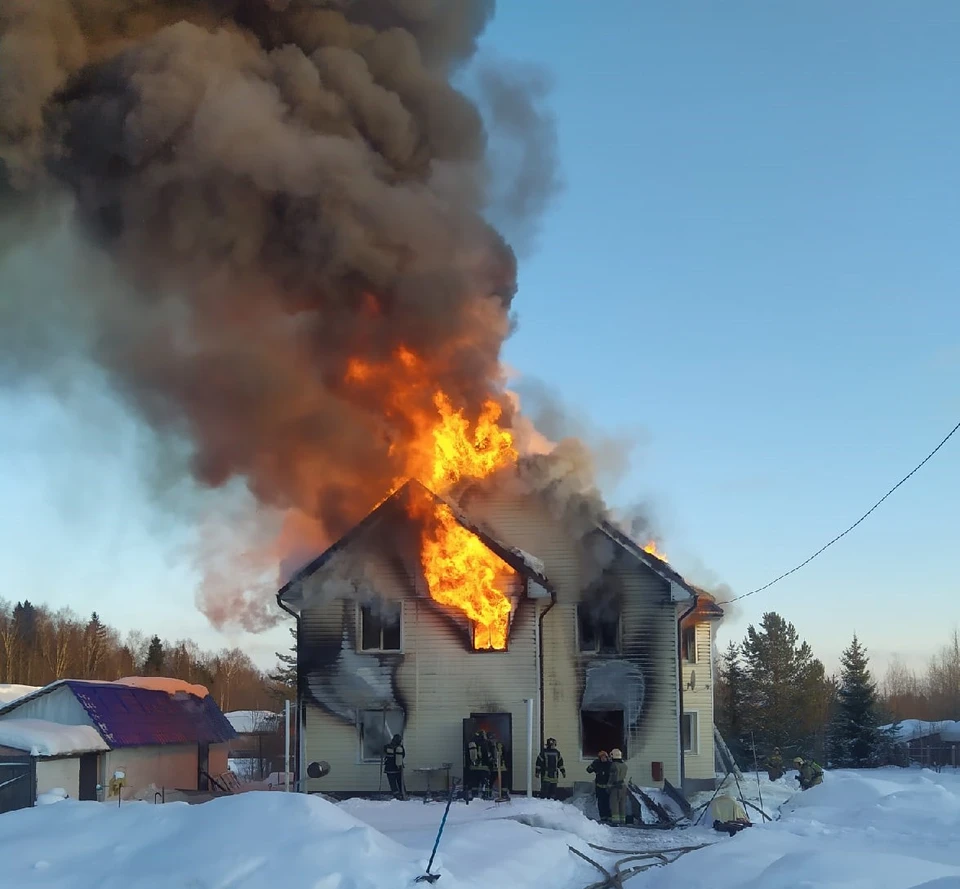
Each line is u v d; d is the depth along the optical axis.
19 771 22.33
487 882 10.67
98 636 70.94
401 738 22.41
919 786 19.55
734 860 11.97
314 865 9.18
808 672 57.16
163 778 27.95
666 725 23.67
